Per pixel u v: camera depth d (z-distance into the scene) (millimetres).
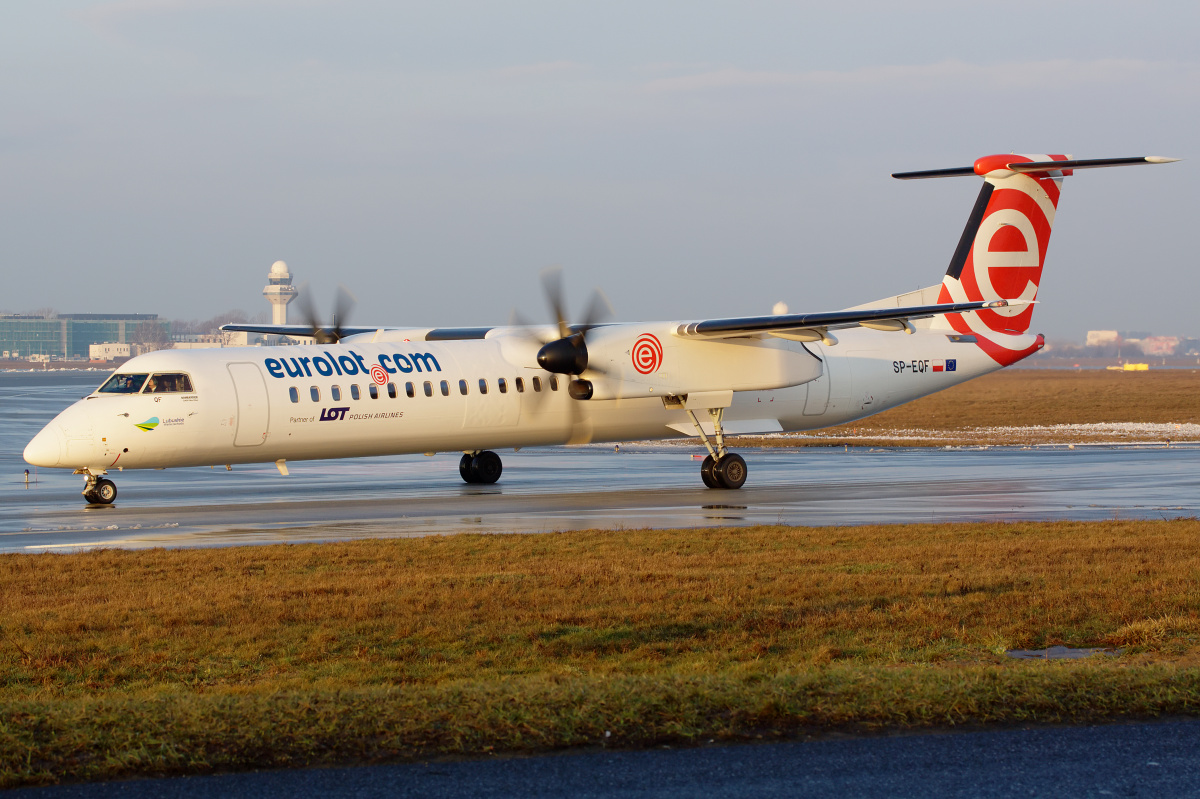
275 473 117125
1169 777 25000
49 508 83875
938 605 45469
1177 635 39906
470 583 50406
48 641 40156
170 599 47031
